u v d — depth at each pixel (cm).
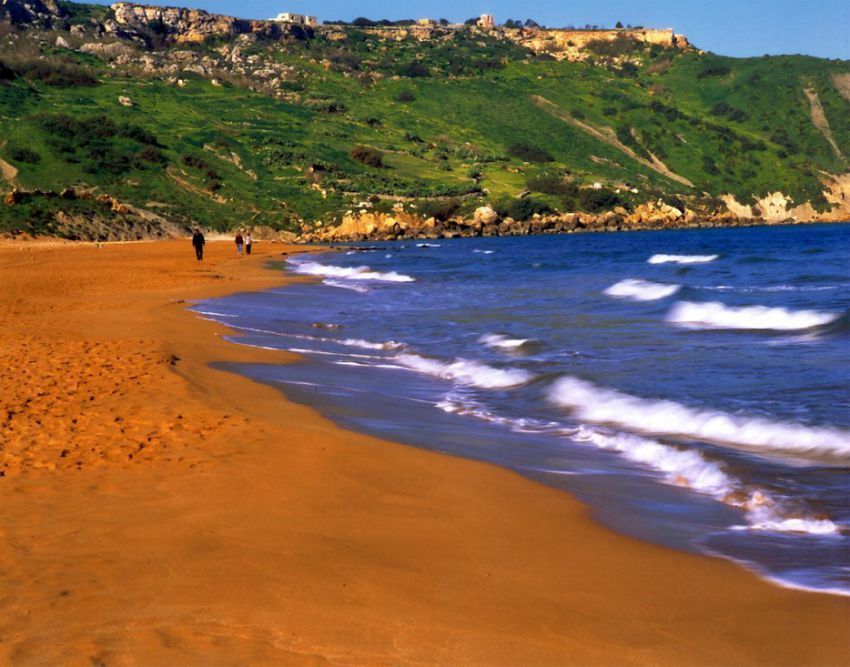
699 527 669
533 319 2066
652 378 1277
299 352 1605
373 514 682
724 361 1398
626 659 447
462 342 1706
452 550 606
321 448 873
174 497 709
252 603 502
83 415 992
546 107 15462
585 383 1227
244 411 1047
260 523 649
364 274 3794
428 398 1208
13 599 503
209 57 16475
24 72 12362
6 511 668
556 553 607
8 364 1308
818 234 7912
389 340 1755
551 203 10762
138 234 8131
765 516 691
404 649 450
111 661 431
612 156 13838
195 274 3712
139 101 12369
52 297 2545
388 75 16825
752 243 6391
